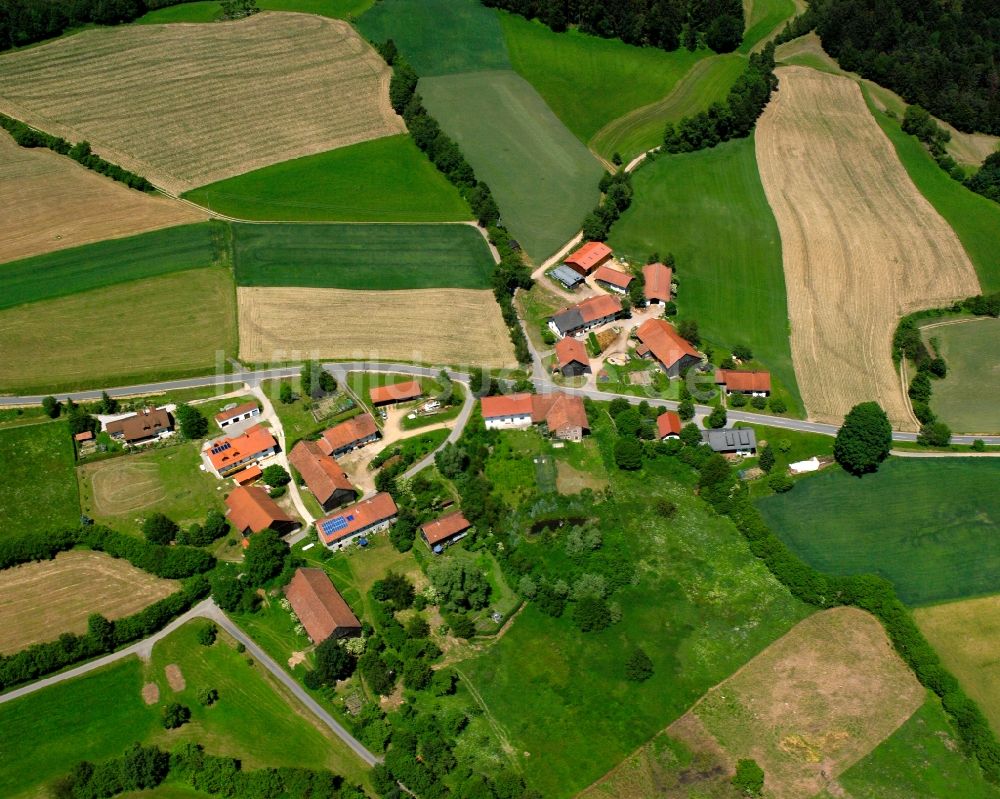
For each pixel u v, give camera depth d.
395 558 137.62
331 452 151.75
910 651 121.94
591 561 135.50
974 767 112.38
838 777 112.00
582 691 121.50
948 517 140.25
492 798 108.00
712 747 115.31
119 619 128.50
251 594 131.00
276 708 120.69
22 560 137.25
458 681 122.81
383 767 111.94
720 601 131.38
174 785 113.75
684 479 148.38
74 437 155.12
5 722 119.69
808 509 142.75
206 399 163.38
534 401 157.00
